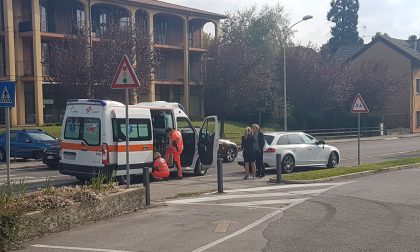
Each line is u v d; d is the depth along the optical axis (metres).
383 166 18.58
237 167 20.72
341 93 45.62
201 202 11.78
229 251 7.38
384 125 54.25
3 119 35.12
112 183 10.84
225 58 40.34
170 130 16.64
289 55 46.53
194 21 49.03
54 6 37.66
